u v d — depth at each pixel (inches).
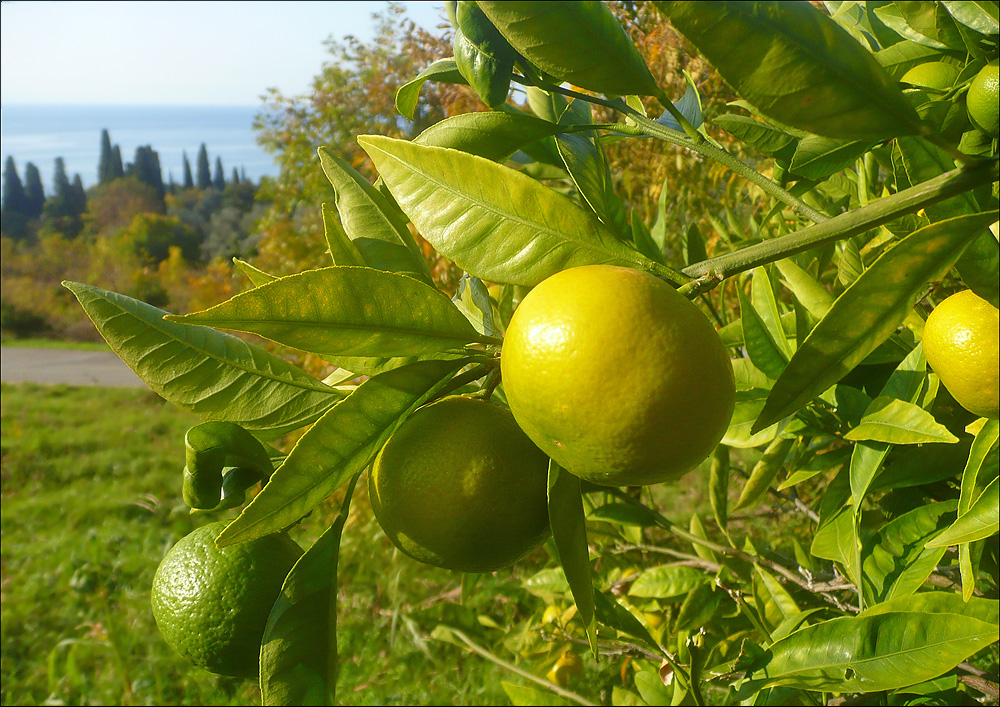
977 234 8.1
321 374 60.4
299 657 9.2
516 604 52.3
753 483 16.8
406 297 9.4
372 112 93.6
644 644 15.8
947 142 8.0
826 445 15.5
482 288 12.3
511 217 9.5
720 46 7.3
